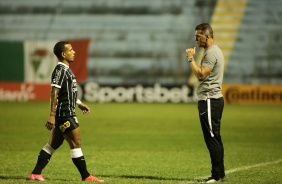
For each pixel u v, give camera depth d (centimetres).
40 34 13150
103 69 12606
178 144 5628
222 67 3231
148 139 6034
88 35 13012
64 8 13538
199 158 4638
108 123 7650
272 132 6675
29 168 3966
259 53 12475
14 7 13588
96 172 3828
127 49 12800
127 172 3838
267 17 12962
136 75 12531
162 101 11088
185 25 13038
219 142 3256
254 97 10762
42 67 11294
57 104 3141
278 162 4381
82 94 11219
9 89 11300
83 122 7775
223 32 12825
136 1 13412
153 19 13238
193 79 11956
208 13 13112
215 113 3212
